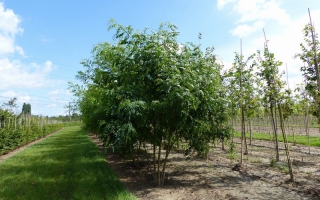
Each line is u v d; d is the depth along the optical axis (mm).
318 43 6352
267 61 7039
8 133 14086
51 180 6805
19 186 6211
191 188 6160
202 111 5812
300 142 14492
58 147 14766
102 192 5668
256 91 8367
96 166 8625
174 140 6551
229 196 5508
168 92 5215
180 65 5574
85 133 26562
